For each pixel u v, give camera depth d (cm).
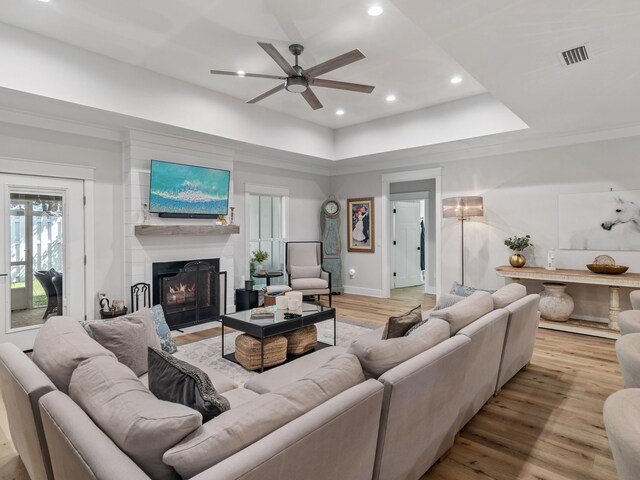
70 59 353
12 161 378
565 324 459
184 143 493
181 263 494
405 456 164
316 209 740
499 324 249
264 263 664
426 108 542
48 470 142
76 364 156
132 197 447
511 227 541
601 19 220
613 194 463
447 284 605
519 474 192
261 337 306
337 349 266
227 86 459
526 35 240
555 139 502
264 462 98
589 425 240
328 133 648
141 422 106
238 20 311
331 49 359
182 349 388
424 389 166
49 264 408
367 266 716
